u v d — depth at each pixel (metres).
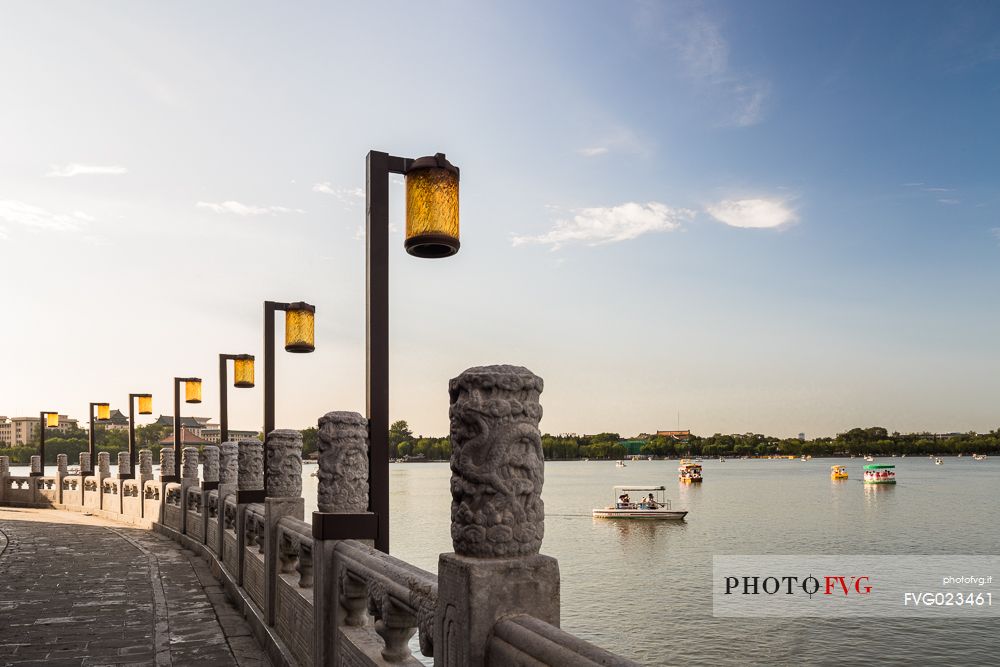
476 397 2.61
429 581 3.10
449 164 4.47
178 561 11.55
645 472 183.12
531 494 2.61
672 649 26.86
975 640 27.86
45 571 10.67
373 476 4.92
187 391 16.05
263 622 6.78
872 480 113.06
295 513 6.73
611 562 43.84
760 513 69.62
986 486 108.75
